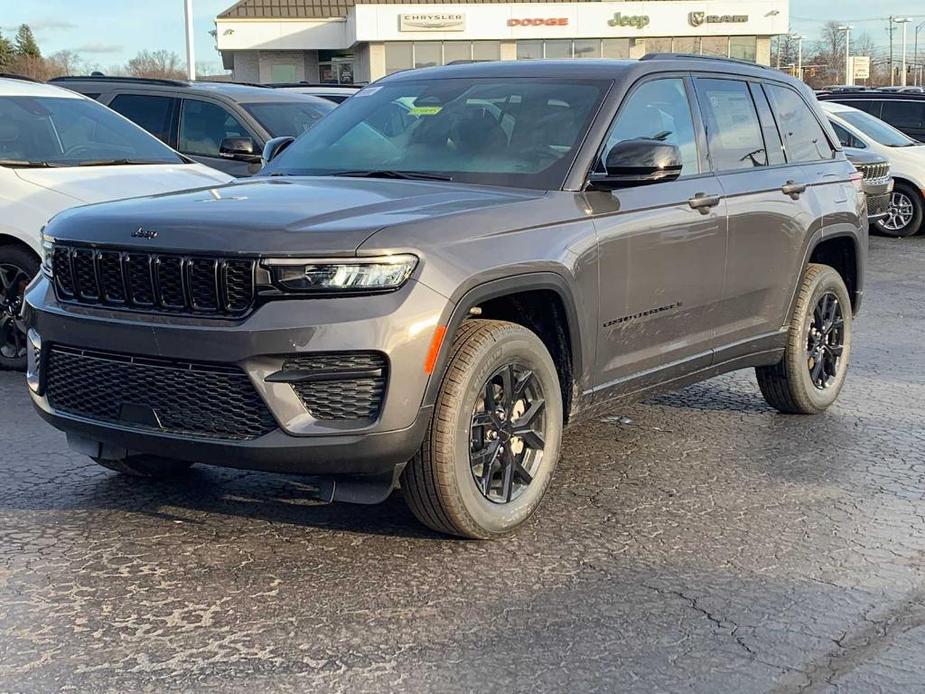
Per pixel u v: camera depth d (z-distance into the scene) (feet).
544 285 14.17
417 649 11.42
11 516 15.07
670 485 16.88
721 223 17.71
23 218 22.44
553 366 14.71
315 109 35.68
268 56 154.20
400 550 14.05
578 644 11.58
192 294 12.71
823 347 21.22
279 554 13.88
